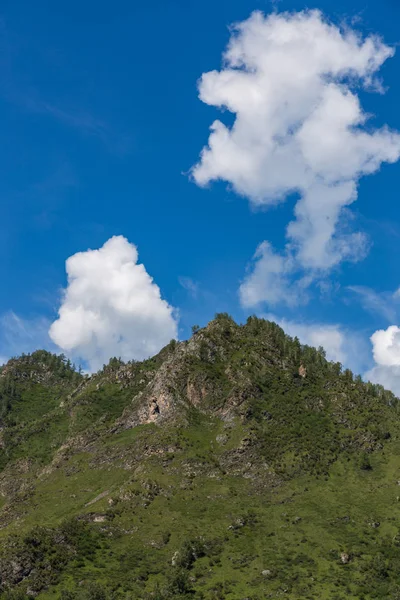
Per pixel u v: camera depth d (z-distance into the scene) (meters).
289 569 172.88
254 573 171.62
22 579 168.00
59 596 159.75
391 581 164.12
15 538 184.25
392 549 181.25
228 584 165.38
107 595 154.38
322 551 182.00
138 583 166.12
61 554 178.12
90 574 170.62
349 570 170.62
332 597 156.00
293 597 156.62
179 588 162.00
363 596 156.12
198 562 178.88
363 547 183.12
